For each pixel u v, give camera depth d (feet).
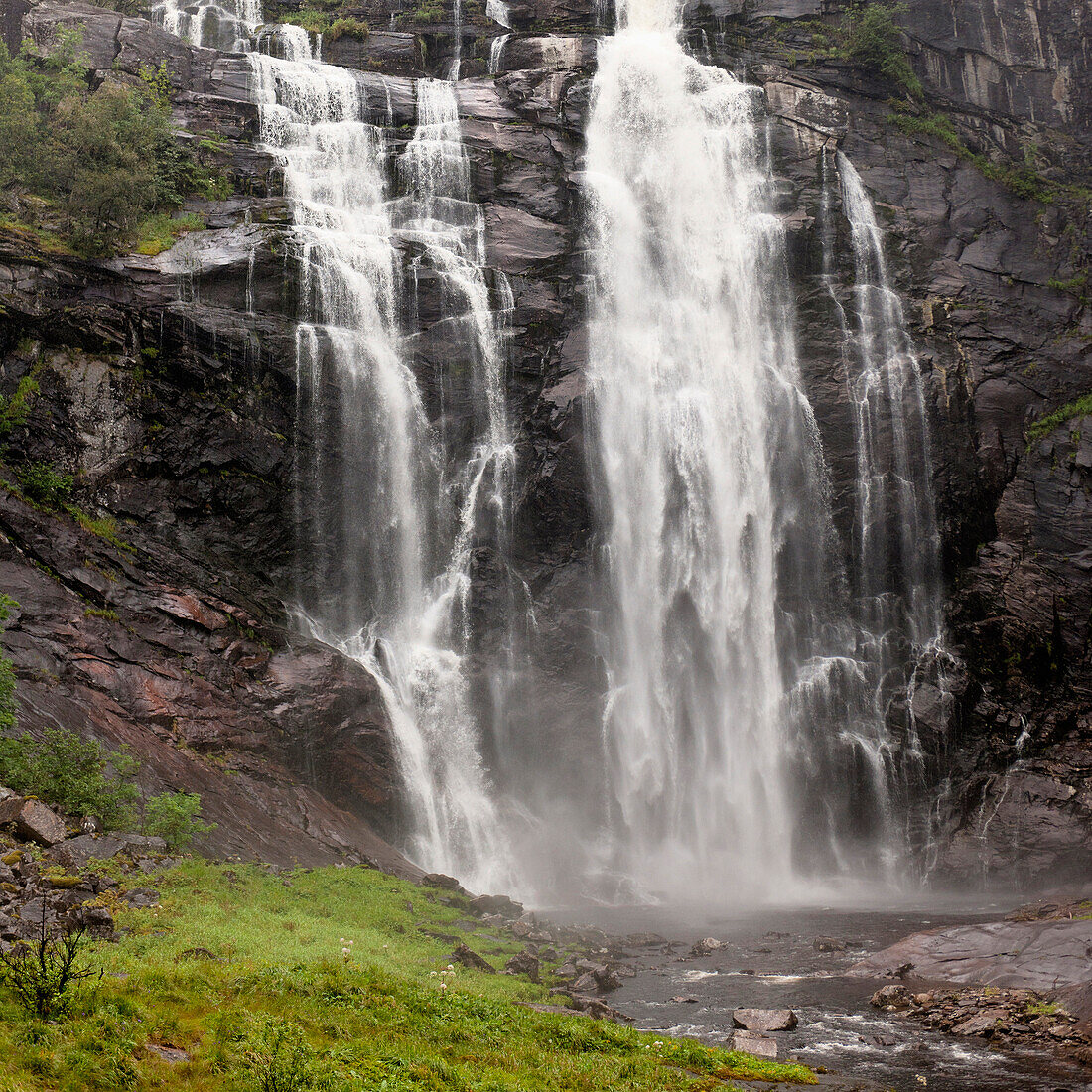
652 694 108.68
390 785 84.89
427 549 106.93
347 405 105.29
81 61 121.08
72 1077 27.37
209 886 52.24
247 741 77.15
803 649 112.88
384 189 126.62
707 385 121.49
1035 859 98.48
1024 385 126.41
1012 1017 45.75
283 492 100.17
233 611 85.56
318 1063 30.48
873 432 119.44
